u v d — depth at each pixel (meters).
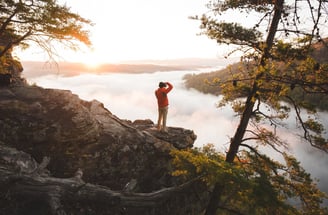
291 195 7.20
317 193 7.62
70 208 7.24
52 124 8.68
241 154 8.91
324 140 7.22
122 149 10.18
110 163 9.80
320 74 5.89
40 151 8.48
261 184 6.40
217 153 8.88
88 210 7.62
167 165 11.91
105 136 10.20
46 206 6.80
